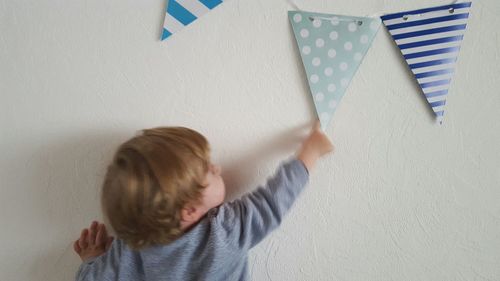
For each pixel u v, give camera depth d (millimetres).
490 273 646
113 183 532
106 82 637
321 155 603
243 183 648
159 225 538
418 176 618
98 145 664
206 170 546
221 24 590
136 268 634
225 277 609
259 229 582
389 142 607
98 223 698
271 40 586
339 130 607
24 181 692
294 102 604
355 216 646
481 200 617
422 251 650
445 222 633
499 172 603
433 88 573
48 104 655
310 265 679
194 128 638
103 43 622
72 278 739
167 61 617
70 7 613
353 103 595
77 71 638
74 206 698
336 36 568
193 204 543
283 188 572
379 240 653
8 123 667
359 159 618
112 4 605
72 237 717
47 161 680
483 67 567
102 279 635
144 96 635
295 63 589
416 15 552
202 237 573
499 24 549
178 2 586
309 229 663
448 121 592
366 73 582
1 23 628
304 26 571
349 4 560
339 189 636
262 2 574
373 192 632
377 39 568
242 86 611
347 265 671
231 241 572
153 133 548
